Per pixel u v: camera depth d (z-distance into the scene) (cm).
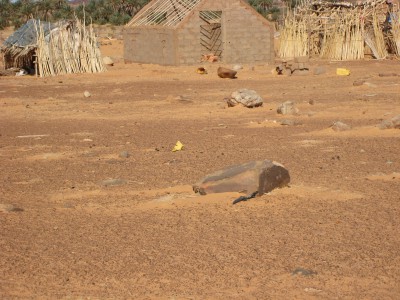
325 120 2567
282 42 6600
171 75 4891
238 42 5766
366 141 2044
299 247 1085
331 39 6197
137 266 1019
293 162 1752
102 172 1730
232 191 1416
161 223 1248
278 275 966
